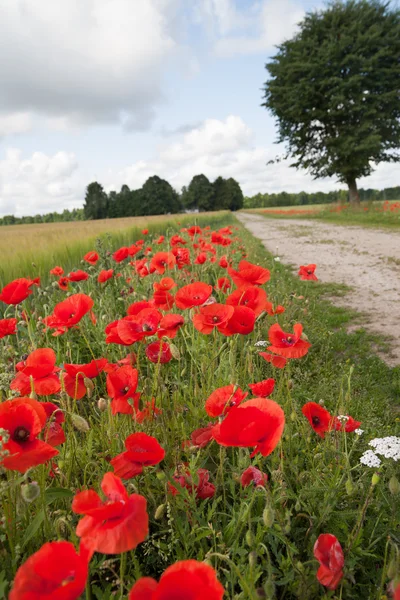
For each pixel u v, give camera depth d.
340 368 4.66
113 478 1.20
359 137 33.00
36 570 0.98
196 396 2.79
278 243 18.52
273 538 1.84
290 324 5.47
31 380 1.68
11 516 1.57
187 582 0.87
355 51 32.22
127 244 12.60
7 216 132.88
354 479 2.30
